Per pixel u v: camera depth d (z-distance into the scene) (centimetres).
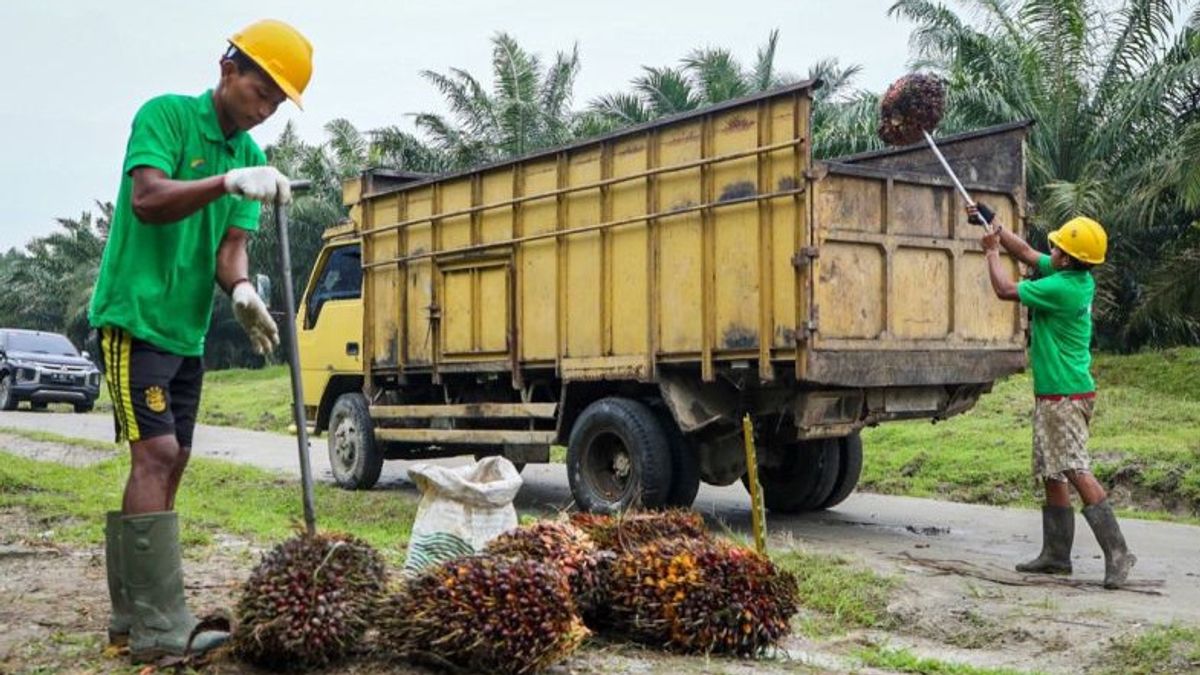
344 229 1216
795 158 779
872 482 1219
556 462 1447
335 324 1225
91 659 427
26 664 421
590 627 484
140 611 422
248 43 432
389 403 1170
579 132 3008
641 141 891
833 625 612
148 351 432
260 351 447
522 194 995
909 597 643
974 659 550
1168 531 934
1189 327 1959
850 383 794
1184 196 1686
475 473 524
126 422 429
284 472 1319
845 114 2192
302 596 404
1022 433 1324
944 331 862
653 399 927
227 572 613
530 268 988
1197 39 1962
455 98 3091
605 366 914
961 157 929
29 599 534
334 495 1107
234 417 2253
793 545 804
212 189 406
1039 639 571
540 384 1005
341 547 421
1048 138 2059
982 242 745
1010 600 639
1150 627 570
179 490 1112
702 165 839
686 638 462
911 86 775
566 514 542
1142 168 1931
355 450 1173
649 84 2689
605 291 919
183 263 435
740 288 817
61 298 4966
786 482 1008
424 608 407
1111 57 2059
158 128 422
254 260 3481
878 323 816
